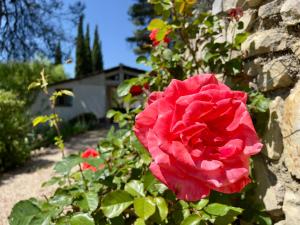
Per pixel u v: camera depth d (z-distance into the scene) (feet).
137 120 2.53
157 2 5.38
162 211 3.26
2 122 19.72
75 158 3.89
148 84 5.95
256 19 4.64
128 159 4.69
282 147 3.77
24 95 39.88
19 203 3.70
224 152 2.16
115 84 53.11
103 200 3.33
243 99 2.39
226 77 5.12
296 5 3.72
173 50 6.31
